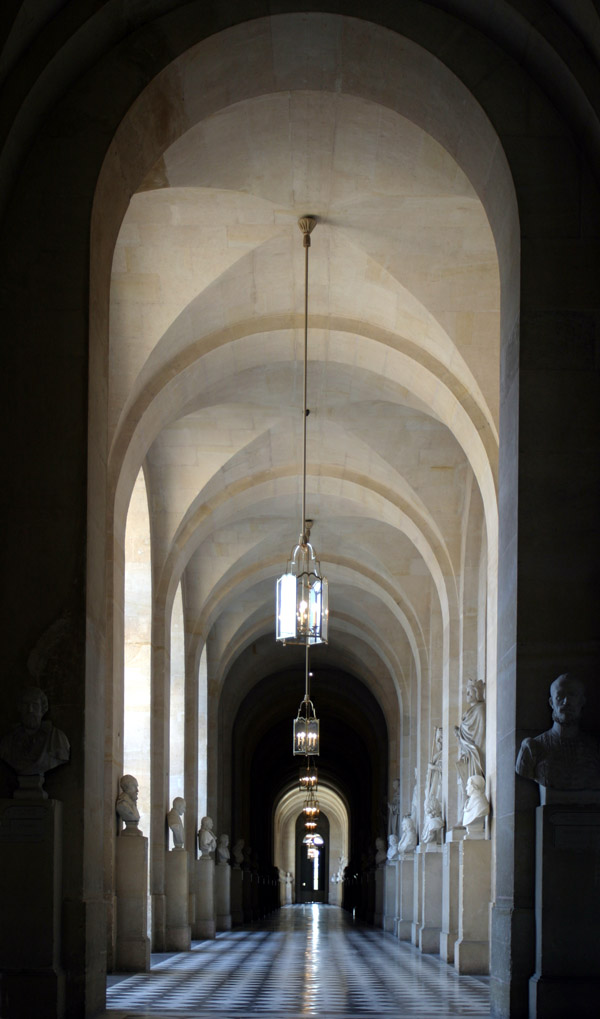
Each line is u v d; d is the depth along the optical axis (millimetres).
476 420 17594
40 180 10602
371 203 15703
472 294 17000
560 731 9695
